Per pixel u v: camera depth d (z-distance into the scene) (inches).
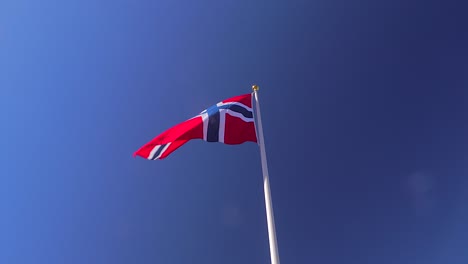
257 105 370.6
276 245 265.0
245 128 355.9
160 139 331.0
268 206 291.0
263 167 321.7
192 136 338.0
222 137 344.2
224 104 367.6
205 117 351.6
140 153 330.3
